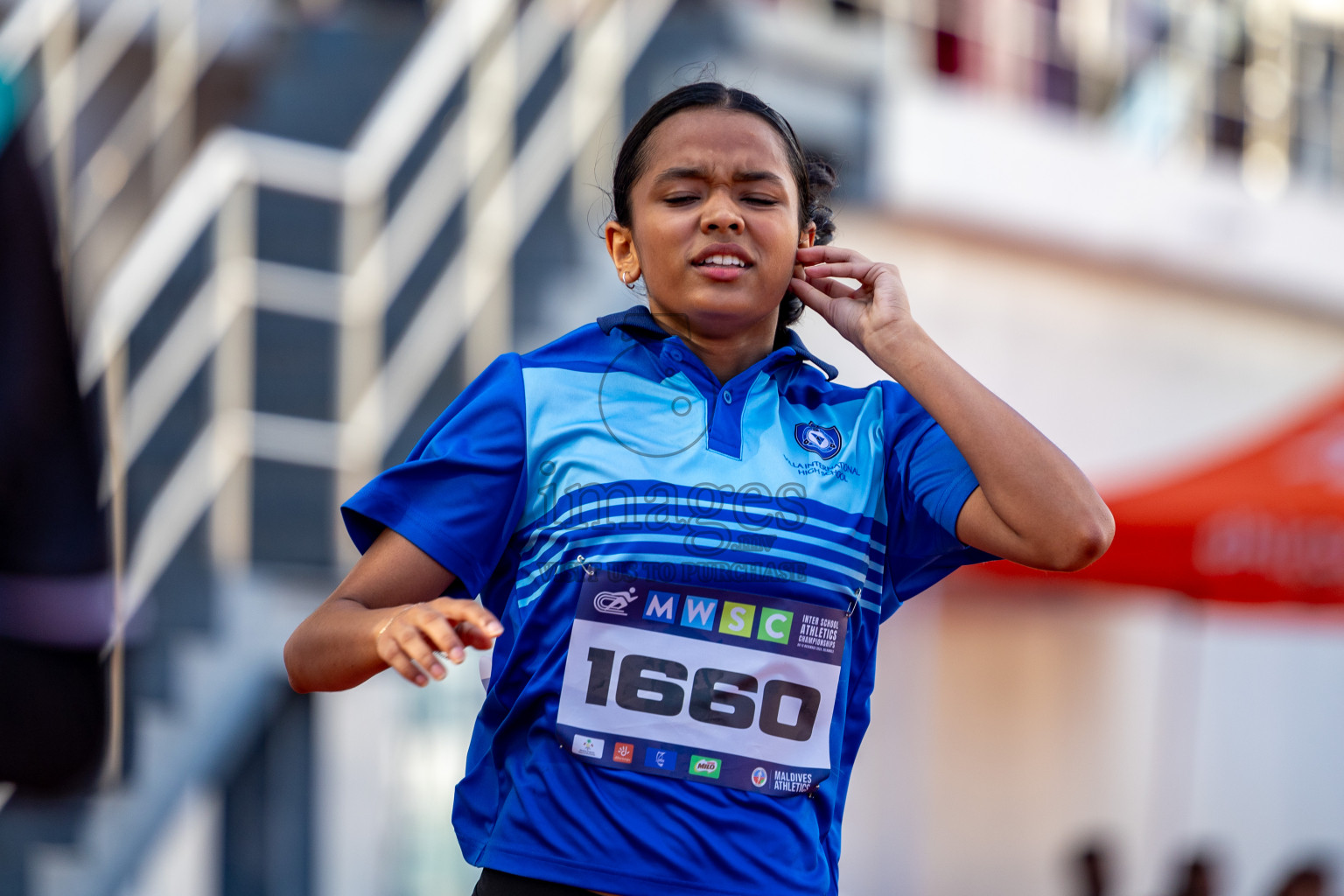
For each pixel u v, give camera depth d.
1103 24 32.75
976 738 28.16
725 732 5.65
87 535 5.83
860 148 25.50
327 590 19.31
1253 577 17.80
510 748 5.87
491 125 22.72
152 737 17.69
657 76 22.80
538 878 5.59
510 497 5.94
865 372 24.09
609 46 22.88
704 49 23.16
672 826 5.55
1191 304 32.03
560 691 5.68
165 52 25.89
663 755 5.61
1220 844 31.81
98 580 5.87
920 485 6.23
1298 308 33.38
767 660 5.72
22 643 5.71
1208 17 34.38
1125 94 33.00
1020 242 28.52
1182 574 18.31
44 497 5.74
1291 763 33.22
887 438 6.36
